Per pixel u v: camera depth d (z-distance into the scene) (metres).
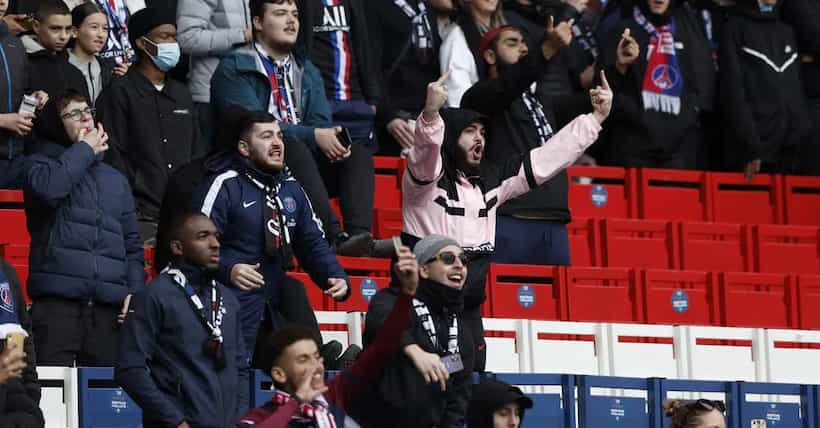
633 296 41.47
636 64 47.50
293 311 33.44
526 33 45.78
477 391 29.89
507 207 41.22
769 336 39.94
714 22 49.78
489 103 39.94
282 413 27.03
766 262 45.50
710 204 47.59
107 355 33.69
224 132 32.69
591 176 46.53
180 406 28.69
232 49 41.88
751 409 36.56
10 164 38.81
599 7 48.88
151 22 38.81
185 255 29.11
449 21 45.94
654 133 47.47
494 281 40.19
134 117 38.88
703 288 42.19
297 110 39.22
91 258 33.59
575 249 44.00
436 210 33.28
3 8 39.28
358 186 39.41
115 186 34.16
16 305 29.23
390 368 28.39
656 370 39.09
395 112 44.09
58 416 32.34
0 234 38.50
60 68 39.88
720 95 48.91
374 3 45.47
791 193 48.66
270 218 32.44
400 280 27.09
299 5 41.19
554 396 35.12
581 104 44.62
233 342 29.34
